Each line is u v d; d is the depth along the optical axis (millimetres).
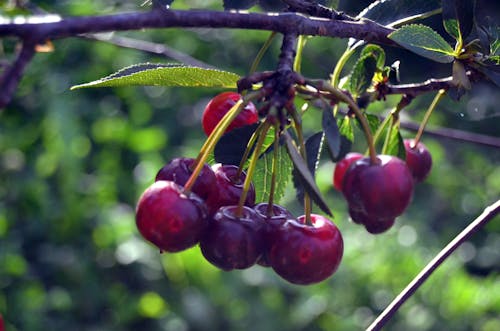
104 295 5820
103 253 5938
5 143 5578
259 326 5785
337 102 1929
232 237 1938
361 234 6238
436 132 3650
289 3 2203
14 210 5684
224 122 1933
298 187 2312
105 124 5883
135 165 6145
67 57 5688
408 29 2090
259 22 1823
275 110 1819
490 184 7004
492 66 2240
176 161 2035
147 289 5945
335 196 6570
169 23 1632
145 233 1892
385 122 2400
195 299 5812
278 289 5945
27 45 1452
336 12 2213
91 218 5773
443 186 6891
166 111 6621
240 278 5895
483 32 2217
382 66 2361
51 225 5719
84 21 1516
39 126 5594
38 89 5605
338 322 5895
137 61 5949
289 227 1974
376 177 1876
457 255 6508
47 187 5676
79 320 5766
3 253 5379
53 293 5641
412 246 6262
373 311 5965
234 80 2074
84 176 5930
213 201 2055
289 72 1836
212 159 2227
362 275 5977
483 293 5781
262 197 2322
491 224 6902
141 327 5934
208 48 6793
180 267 5812
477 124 6941
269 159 2285
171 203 1877
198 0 5980
